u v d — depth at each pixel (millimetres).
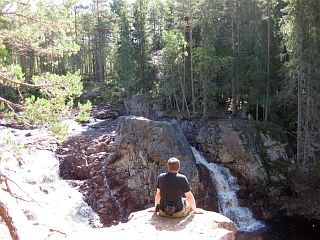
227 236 8133
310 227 23016
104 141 28672
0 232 9414
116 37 67938
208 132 29094
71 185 24453
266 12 34406
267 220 24438
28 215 12242
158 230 8242
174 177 8711
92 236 8570
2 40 9039
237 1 35562
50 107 8609
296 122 30578
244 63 32938
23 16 8812
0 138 8750
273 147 28141
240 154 27078
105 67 70938
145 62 51438
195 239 7727
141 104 44906
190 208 9070
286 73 28875
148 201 23766
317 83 26172
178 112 39438
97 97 54781
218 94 39875
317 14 25609
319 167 26297
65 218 21328
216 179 25984
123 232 8414
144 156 24359
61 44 9625
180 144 24547
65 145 28891
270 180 26781
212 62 34438
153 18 58719
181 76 40625
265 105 32062
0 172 8766
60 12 9367
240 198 25828
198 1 37562
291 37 26750
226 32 38188
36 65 43188
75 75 9055
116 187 24438
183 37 38688
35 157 25969
